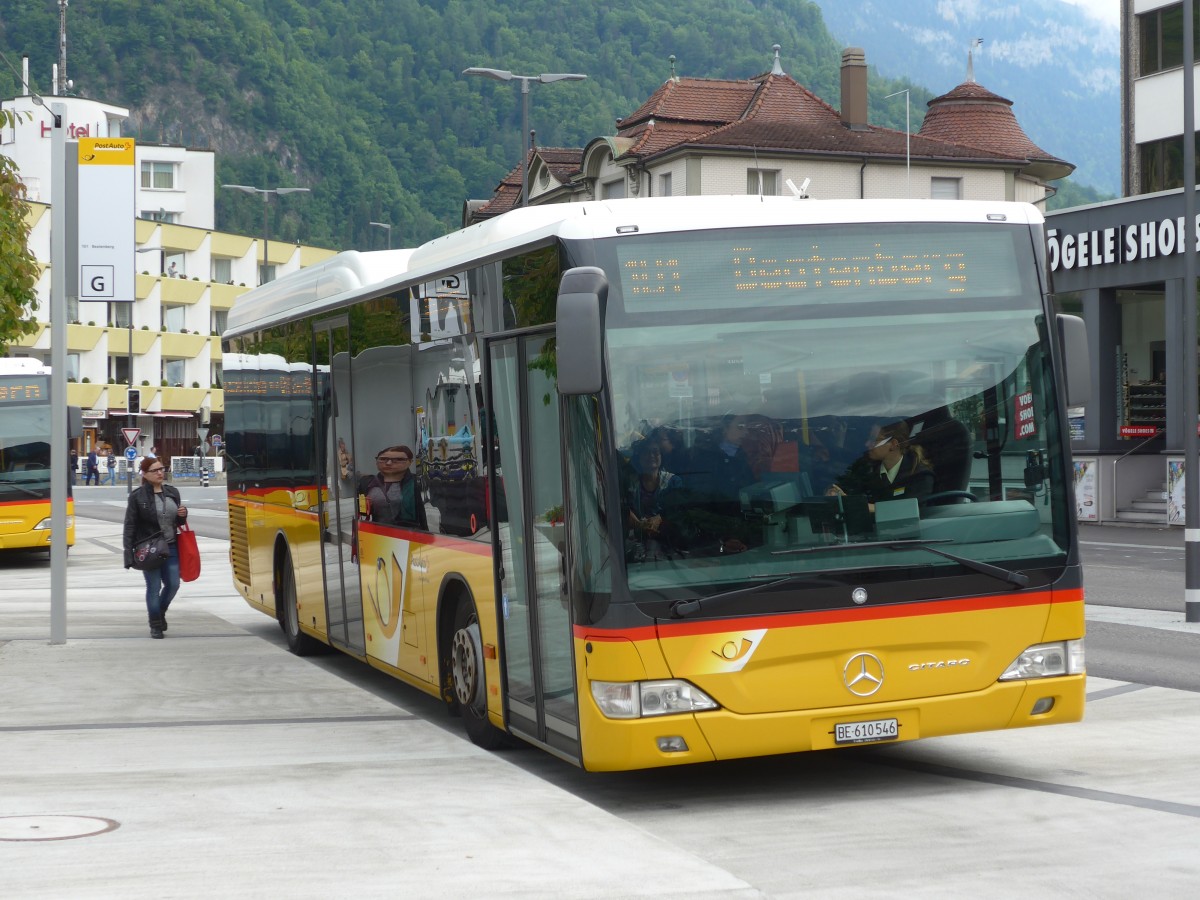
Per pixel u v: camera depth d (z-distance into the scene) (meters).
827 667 7.73
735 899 6.04
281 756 9.38
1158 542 30.31
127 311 96.06
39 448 29.06
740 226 7.94
